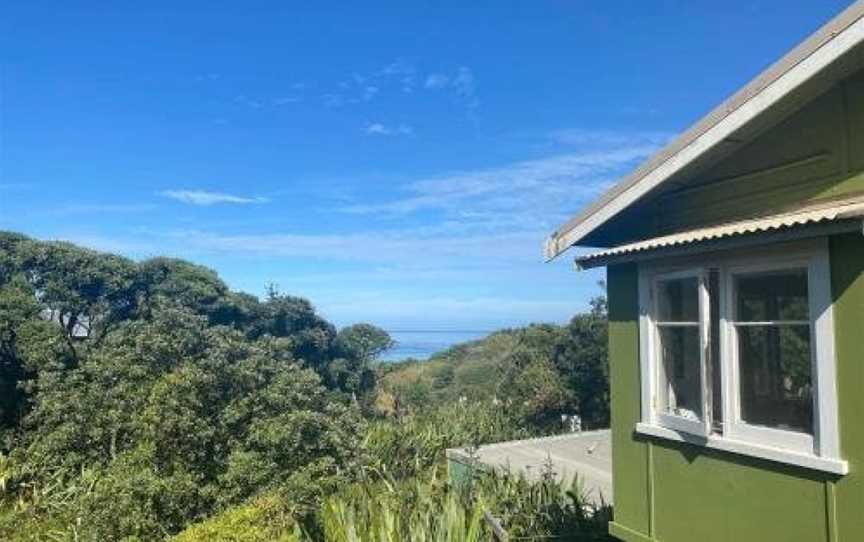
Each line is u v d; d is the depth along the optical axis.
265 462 13.37
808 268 5.31
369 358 37.94
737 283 5.95
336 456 14.26
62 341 22.69
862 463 4.93
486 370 47.38
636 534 6.91
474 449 17.27
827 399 5.14
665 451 6.61
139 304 26.70
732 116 5.94
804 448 5.34
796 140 5.99
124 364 15.05
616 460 7.25
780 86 5.54
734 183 6.56
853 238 5.01
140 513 12.20
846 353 5.05
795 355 5.47
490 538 11.91
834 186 5.68
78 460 15.77
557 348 30.50
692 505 6.29
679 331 6.52
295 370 15.48
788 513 5.43
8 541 14.23
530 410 29.12
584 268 7.41
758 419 5.75
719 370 6.06
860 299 4.96
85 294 26.19
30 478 17.02
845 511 5.02
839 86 5.66
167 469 13.40
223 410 14.29
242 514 11.43
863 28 4.94
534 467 15.88
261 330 30.42
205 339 15.59
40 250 25.27
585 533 11.24
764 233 5.32
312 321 33.16
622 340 7.21
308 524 12.76
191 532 10.91
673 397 6.59
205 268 30.05
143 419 13.70
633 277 7.08
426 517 11.59
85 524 12.59
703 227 6.84
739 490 5.83
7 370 22.30
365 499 12.94
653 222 7.49
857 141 5.52
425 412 30.78
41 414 17.02
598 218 7.21
